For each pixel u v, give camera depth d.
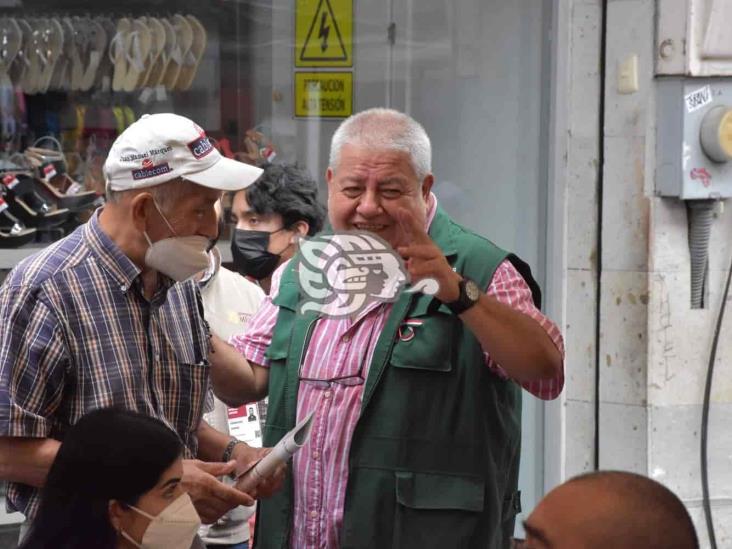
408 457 3.97
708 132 5.77
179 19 6.37
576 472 6.16
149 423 3.39
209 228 3.81
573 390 6.15
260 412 5.05
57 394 3.68
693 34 5.71
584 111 6.05
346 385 4.03
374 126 3.84
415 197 3.84
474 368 3.96
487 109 6.48
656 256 5.89
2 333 3.63
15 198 6.04
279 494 4.14
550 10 6.23
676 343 5.96
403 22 6.58
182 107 6.42
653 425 5.95
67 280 3.70
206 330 4.03
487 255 4.00
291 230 5.49
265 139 6.52
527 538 2.61
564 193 6.12
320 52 6.55
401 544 3.95
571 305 6.14
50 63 6.17
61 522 3.29
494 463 4.03
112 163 3.74
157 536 3.36
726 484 6.10
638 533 2.51
